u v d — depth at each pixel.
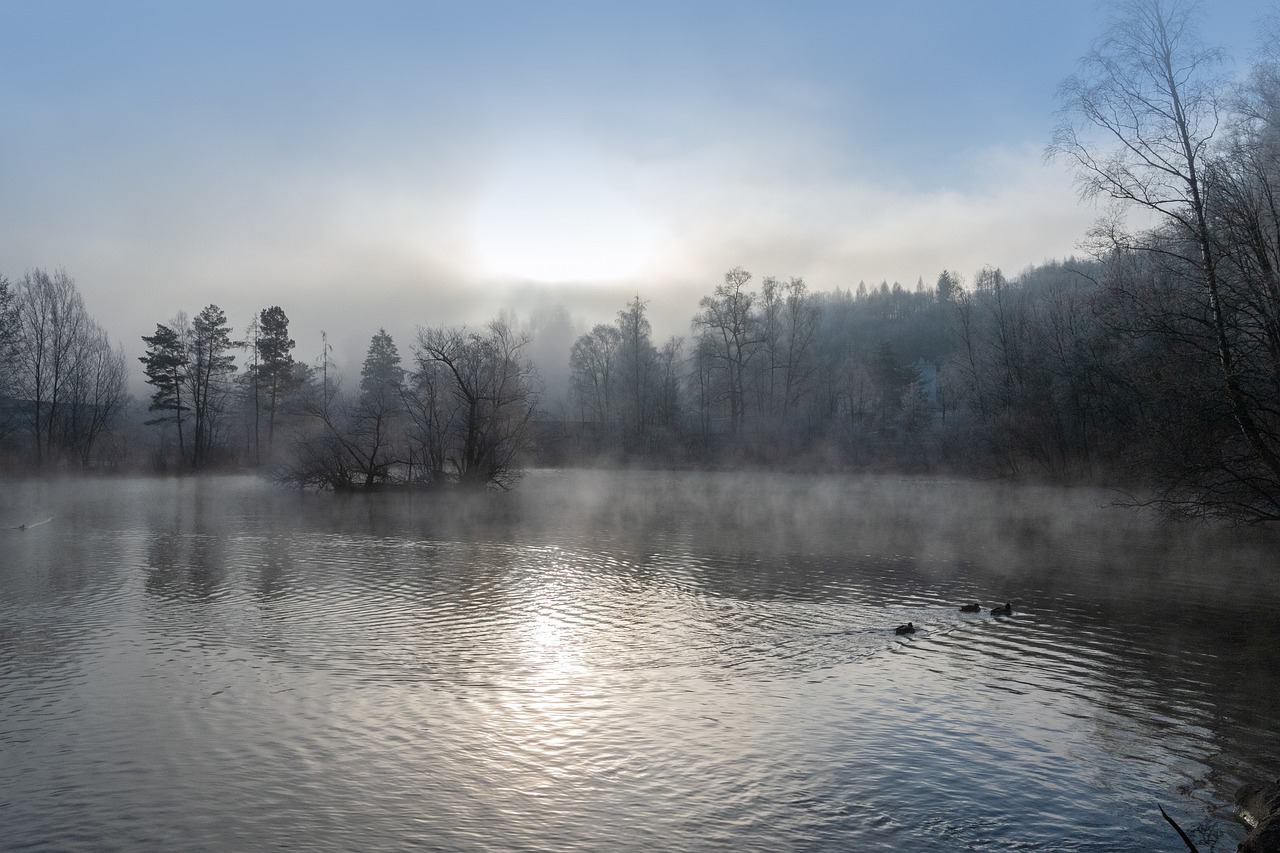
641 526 35.19
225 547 27.97
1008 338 61.38
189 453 86.50
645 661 14.27
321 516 39.44
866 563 24.97
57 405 73.19
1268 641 15.84
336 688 12.63
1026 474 55.88
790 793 9.23
